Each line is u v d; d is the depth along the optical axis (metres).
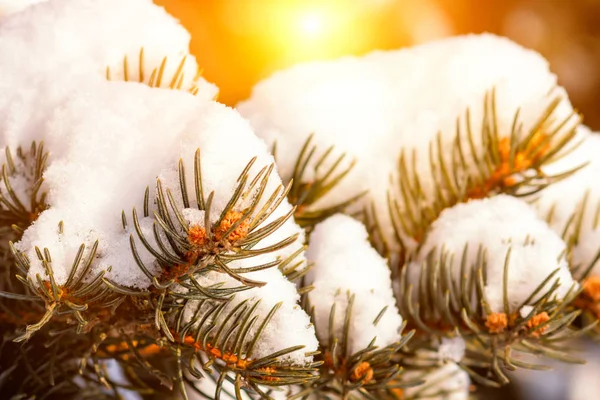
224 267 0.44
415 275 0.55
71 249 0.45
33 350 0.53
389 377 0.50
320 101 0.56
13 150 0.48
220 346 0.46
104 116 0.47
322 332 0.51
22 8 0.52
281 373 0.46
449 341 0.54
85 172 0.46
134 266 0.45
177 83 0.51
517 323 0.50
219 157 0.45
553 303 0.50
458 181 0.56
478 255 0.52
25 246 0.45
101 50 0.50
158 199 0.44
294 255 0.48
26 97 0.49
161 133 0.46
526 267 0.51
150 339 0.49
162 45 0.51
